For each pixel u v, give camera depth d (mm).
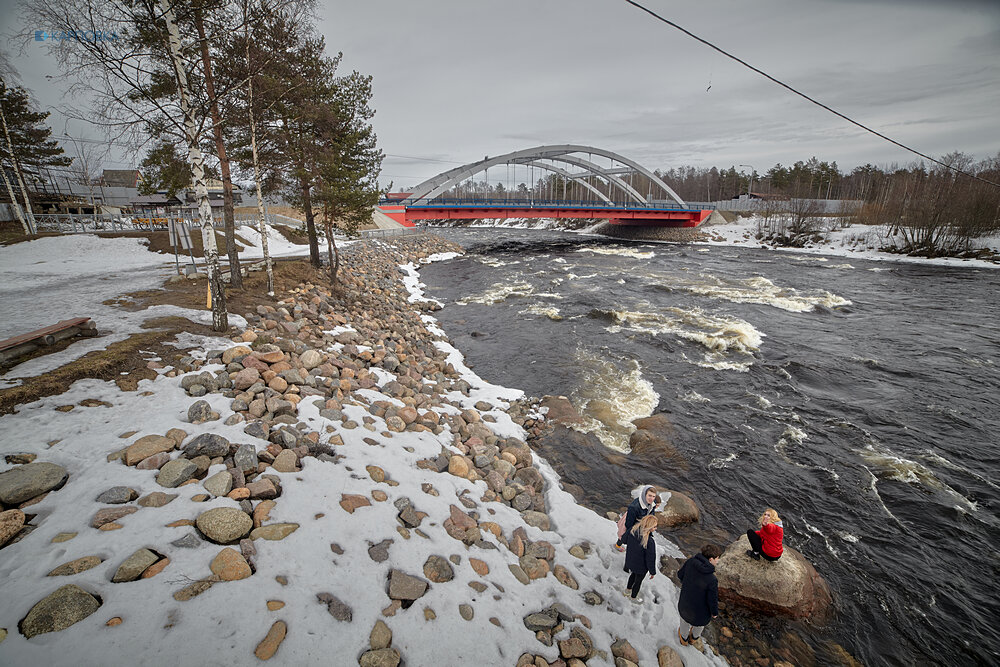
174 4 8602
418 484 6938
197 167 10000
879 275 38594
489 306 25875
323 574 4691
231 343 10156
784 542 8000
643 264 44938
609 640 5434
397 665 4074
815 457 10602
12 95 31125
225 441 6152
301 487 5883
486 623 4902
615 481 9602
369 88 20578
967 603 6852
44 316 11398
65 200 47094
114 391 7355
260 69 10852
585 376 15188
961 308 26500
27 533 4375
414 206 59250
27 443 5656
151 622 3705
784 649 5914
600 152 78875
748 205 97062
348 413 8242
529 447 10648
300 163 17750
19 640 3344
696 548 7707
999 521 8617
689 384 14664
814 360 16953
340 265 27484
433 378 13758
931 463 10461
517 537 6711
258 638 3836
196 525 4801
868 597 6902
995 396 14023
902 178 85938
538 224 114500
